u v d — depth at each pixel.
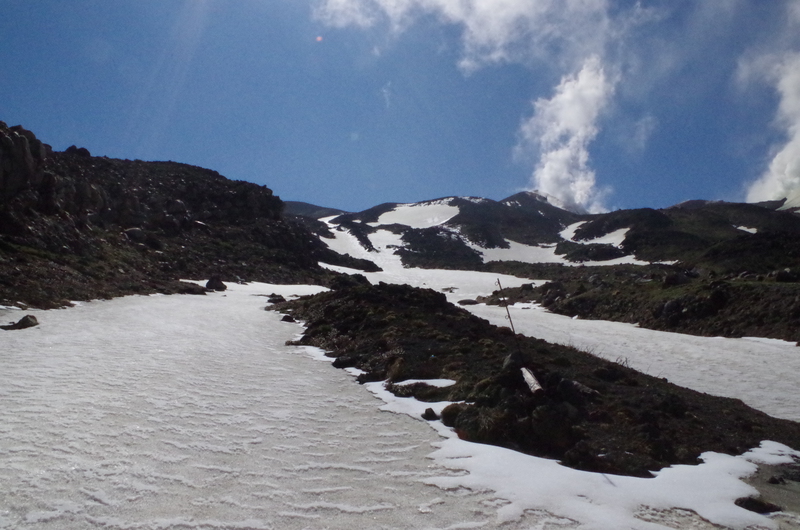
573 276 67.75
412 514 6.19
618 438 9.05
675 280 34.94
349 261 80.19
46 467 6.82
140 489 6.44
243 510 6.09
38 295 22.55
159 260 41.56
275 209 74.81
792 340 23.62
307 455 8.02
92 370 12.30
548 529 5.94
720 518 6.46
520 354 12.20
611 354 21.73
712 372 18.61
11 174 31.72
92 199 42.44
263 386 12.23
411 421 10.01
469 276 76.50
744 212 134.25
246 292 38.28
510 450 8.49
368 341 16.78
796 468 8.60
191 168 77.88
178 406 10.05
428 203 183.38
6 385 10.45
